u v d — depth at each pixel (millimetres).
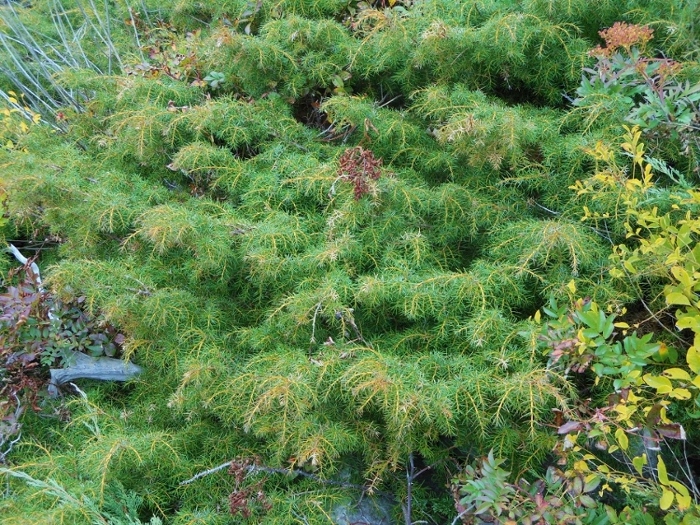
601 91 2357
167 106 2912
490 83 2766
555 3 2570
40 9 4742
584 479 1644
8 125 3137
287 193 2496
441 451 2025
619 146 2262
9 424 2377
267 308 2377
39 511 1877
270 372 1975
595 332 1771
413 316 2033
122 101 2953
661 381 1581
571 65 2570
